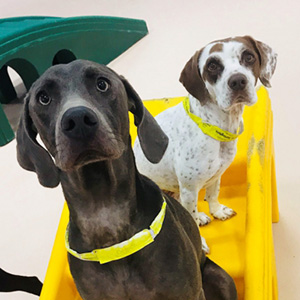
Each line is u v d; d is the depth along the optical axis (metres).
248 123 1.85
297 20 3.38
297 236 2.04
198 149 1.51
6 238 2.42
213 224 1.83
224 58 1.42
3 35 3.11
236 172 1.89
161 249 1.12
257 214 1.52
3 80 3.57
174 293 1.15
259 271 1.40
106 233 1.13
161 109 1.98
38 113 1.04
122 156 1.08
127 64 3.54
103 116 0.99
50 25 3.34
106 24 3.60
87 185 1.08
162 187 1.74
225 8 3.85
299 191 2.21
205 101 1.47
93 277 1.15
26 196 2.66
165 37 3.74
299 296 1.83
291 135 2.47
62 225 1.64
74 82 1.00
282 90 2.76
